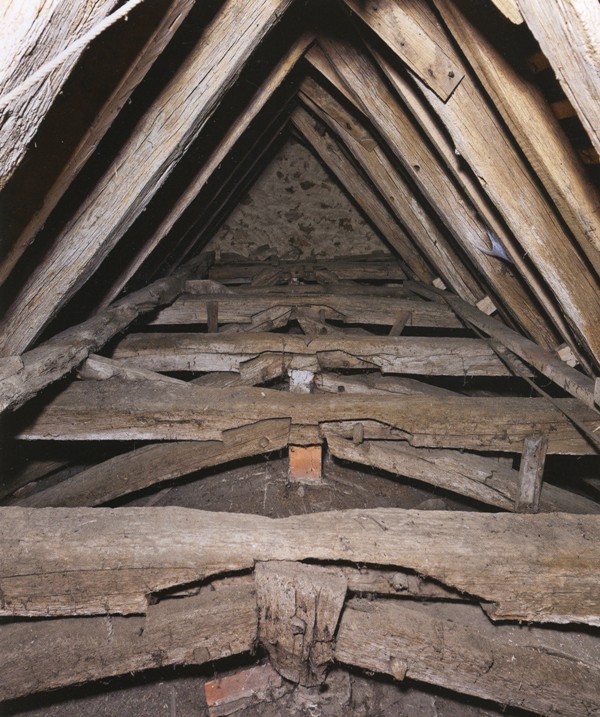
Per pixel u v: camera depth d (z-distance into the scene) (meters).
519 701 1.67
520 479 2.56
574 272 1.68
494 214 1.91
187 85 1.61
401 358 3.06
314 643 1.69
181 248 3.93
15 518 1.62
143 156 1.69
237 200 5.19
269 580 1.54
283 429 2.57
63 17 0.96
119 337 3.11
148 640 1.67
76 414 2.40
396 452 2.64
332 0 2.03
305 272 4.90
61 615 1.64
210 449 2.59
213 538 1.58
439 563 1.52
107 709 2.15
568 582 1.51
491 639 1.65
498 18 1.21
